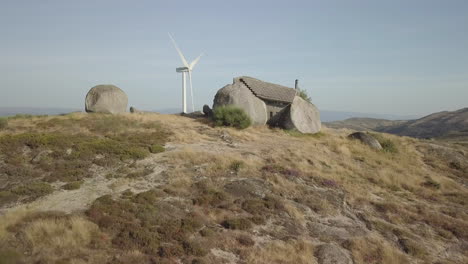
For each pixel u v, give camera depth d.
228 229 11.20
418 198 18.12
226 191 14.09
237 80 36.31
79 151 17.30
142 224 10.45
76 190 13.09
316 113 34.81
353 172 20.56
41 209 10.95
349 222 13.42
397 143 31.64
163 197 12.83
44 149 17.27
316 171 18.77
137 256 8.59
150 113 36.38
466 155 29.98
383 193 17.67
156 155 18.34
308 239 11.53
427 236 13.24
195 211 12.01
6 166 14.95
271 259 9.67
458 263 11.49
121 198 12.35
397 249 11.82
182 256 9.12
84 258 8.02
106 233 9.64
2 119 23.38
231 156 18.61
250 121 31.05
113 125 24.38
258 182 15.33
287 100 34.78
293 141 27.62
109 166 16.11
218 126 29.89
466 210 16.94
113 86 31.69
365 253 11.00
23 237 8.45
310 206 14.19
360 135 30.34
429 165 27.03
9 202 11.63
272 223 12.15
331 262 10.05
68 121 24.75
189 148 19.84
